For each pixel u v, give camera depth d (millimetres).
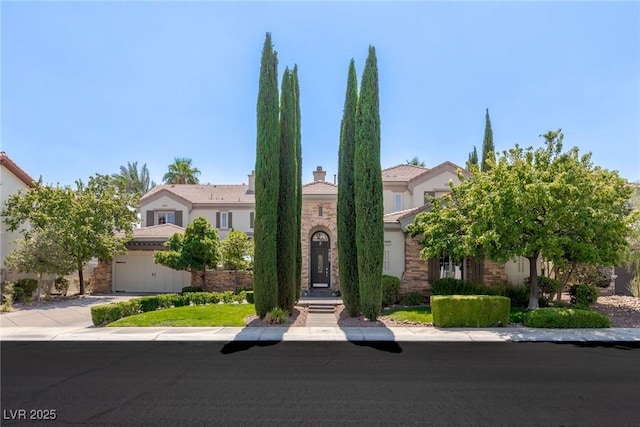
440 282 18266
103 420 6039
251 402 6742
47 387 7527
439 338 12039
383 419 6059
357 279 15984
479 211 14867
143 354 10164
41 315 16266
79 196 22359
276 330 13078
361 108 15281
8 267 19672
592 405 6621
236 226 31797
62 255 19547
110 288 25469
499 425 5859
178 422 5965
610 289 21141
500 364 9164
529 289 17547
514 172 14422
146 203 31672
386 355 10055
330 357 9844
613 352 10422
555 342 11641
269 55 15266
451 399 6879
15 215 20797
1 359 9695
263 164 14953
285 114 16531
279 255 16109
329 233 23391
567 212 13484
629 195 15305
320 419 6059
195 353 10273
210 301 18797
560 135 15523
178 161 47312
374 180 15055
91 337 12148
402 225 19703
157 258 21484
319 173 29531
